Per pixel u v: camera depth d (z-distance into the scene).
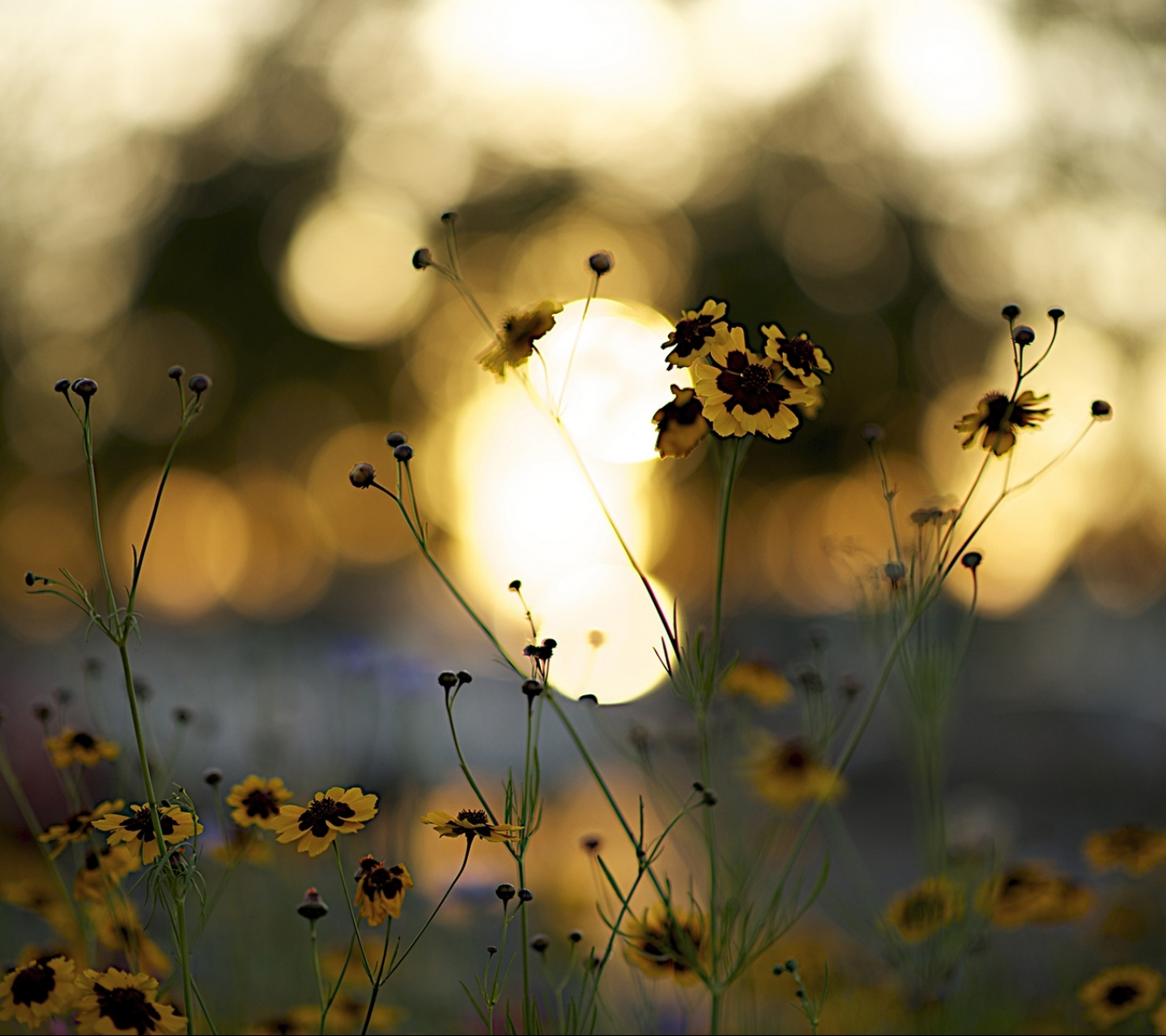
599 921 4.06
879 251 18.70
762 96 19.95
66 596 1.96
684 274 19.00
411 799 4.34
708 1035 3.06
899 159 19.03
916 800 11.58
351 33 20.08
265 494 22.83
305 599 27.00
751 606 17.69
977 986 3.25
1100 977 2.97
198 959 3.59
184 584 28.50
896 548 2.52
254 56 19.77
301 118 19.75
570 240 19.45
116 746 2.54
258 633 13.03
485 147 20.09
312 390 19.31
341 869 2.05
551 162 19.89
